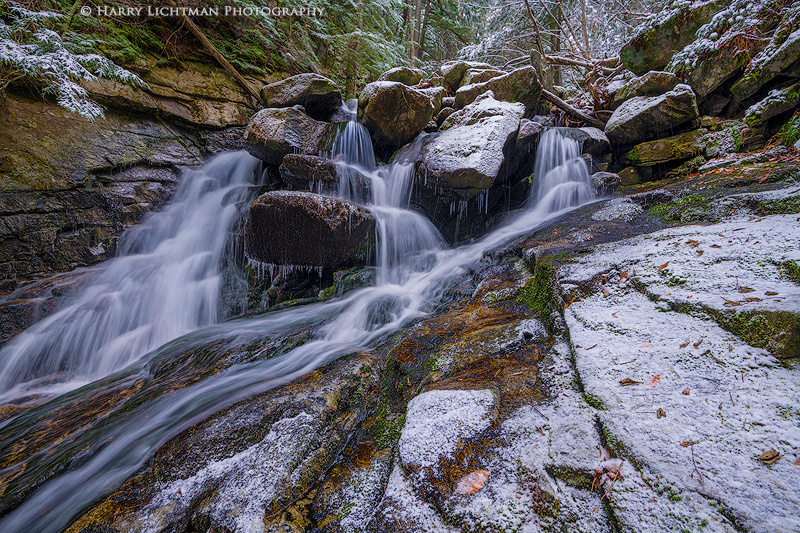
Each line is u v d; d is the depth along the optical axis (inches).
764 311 65.4
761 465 46.2
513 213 247.9
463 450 64.1
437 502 56.9
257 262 209.3
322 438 78.3
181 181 269.1
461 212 239.3
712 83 229.8
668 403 59.4
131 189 242.7
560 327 94.9
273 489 65.2
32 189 203.0
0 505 79.0
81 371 181.0
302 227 180.4
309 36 377.1
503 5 541.6
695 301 77.6
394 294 175.6
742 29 213.6
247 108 311.9
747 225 105.6
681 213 142.9
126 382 138.3
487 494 55.5
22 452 98.3
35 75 180.9
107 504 69.4
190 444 80.8
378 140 253.0
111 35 242.8
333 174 208.8
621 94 278.5
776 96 194.1
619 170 263.3
